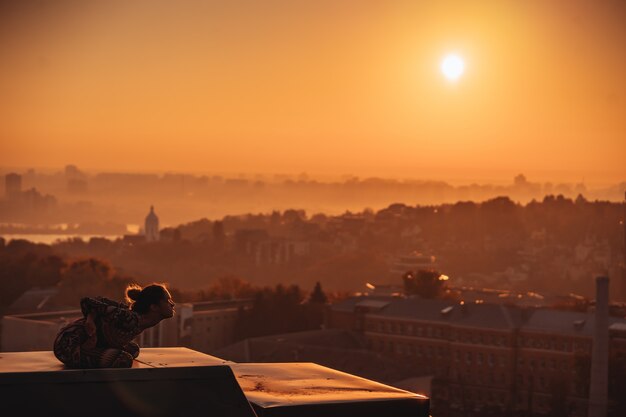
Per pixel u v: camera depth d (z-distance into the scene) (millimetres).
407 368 117812
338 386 7809
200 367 6637
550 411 116688
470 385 124125
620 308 128625
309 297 170500
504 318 123938
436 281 169750
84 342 7488
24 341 97500
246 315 132750
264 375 8258
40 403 6105
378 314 132250
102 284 168000
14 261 188375
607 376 98500
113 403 6250
